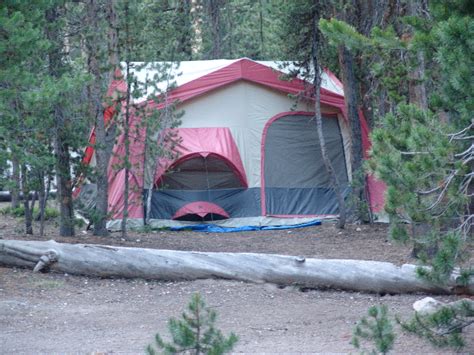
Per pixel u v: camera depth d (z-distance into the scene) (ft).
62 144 65.46
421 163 28.99
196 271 51.62
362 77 87.51
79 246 53.31
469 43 28.68
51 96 47.37
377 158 30.73
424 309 41.04
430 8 35.63
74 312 43.60
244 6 140.87
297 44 80.94
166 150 76.33
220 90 85.56
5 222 89.20
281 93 87.30
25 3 49.42
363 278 48.78
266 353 34.58
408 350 34.88
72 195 75.05
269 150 86.22
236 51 142.31
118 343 36.55
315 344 36.55
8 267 54.24
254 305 45.91
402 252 62.08
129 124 70.74
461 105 29.76
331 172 80.59
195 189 83.30
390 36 39.88
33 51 50.06
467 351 34.27
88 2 70.03
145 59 70.03
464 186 29.55
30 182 66.74
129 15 67.26
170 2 116.78
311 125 87.86
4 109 48.16
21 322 40.78
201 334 25.16
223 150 81.66
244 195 84.58
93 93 66.85
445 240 29.01
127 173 71.15
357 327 29.91
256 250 66.54
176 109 82.89
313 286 49.88
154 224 81.82
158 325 40.81
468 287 46.44
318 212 85.66
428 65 49.88
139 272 52.03
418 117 31.32
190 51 109.60
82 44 69.05
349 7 77.41
